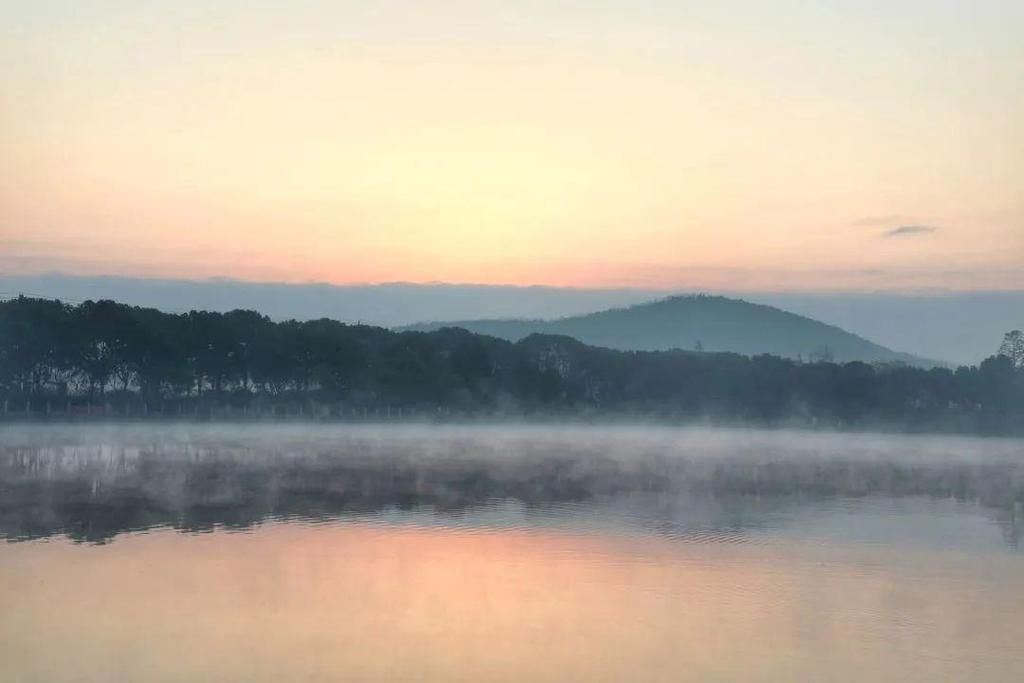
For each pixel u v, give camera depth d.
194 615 29.78
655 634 28.66
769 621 30.16
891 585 35.09
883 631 29.20
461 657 26.34
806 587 34.59
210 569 35.91
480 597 32.53
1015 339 188.12
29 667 25.12
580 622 29.73
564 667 25.73
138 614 29.80
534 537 43.91
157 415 141.38
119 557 37.72
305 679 24.58
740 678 25.19
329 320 169.00
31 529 43.81
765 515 52.62
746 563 38.66
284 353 152.00
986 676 25.39
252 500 55.06
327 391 156.75
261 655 26.25
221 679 24.45
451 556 39.19
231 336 148.00
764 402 188.25
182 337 142.75
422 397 163.00
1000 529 48.53
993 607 32.03
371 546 41.09
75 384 137.75
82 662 25.53
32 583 33.28
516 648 27.25
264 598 31.84
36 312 128.75
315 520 47.97
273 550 39.72
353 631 28.47
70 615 29.56
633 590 33.78
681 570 37.16
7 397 129.38
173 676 24.62
